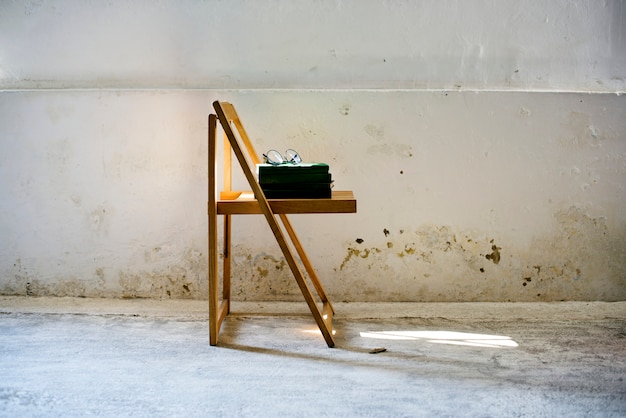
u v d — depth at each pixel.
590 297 3.09
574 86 3.08
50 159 3.05
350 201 2.41
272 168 2.42
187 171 3.04
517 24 3.04
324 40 3.05
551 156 3.03
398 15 3.02
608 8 3.03
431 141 3.02
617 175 3.04
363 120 3.01
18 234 3.08
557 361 2.27
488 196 3.05
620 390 2.01
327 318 2.65
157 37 3.05
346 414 1.83
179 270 3.09
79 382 2.06
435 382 2.07
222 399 1.93
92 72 3.09
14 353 2.33
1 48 3.07
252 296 3.09
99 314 2.84
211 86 3.09
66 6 3.04
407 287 3.09
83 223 3.07
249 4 3.02
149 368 2.19
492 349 2.40
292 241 2.85
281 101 3.01
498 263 3.07
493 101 3.00
